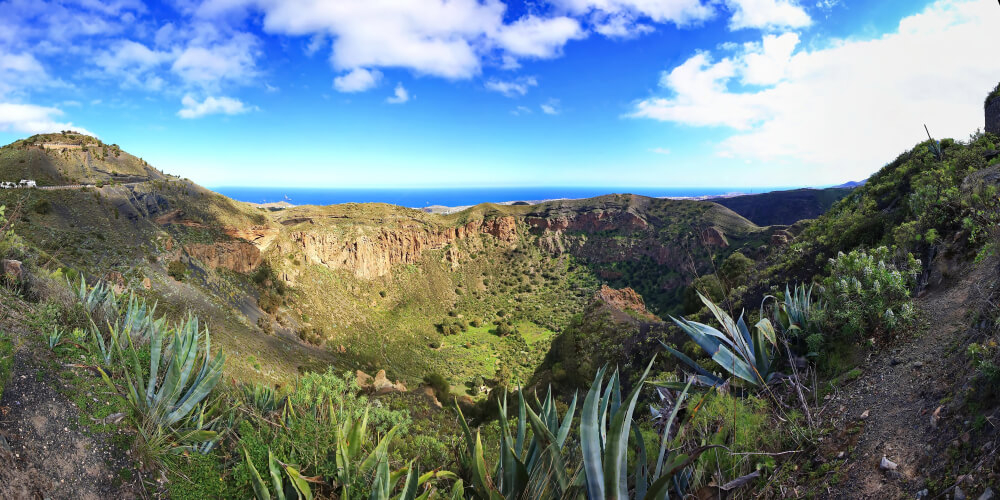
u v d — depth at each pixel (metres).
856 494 3.81
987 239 6.77
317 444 4.05
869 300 6.40
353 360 63.91
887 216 13.16
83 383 4.42
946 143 17.28
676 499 3.92
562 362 35.50
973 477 3.05
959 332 5.14
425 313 103.25
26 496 3.09
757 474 3.75
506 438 3.77
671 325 21.64
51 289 6.33
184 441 4.33
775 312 7.49
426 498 3.93
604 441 3.42
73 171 69.94
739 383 6.44
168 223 62.59
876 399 4.90
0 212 7.16
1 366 3.86
